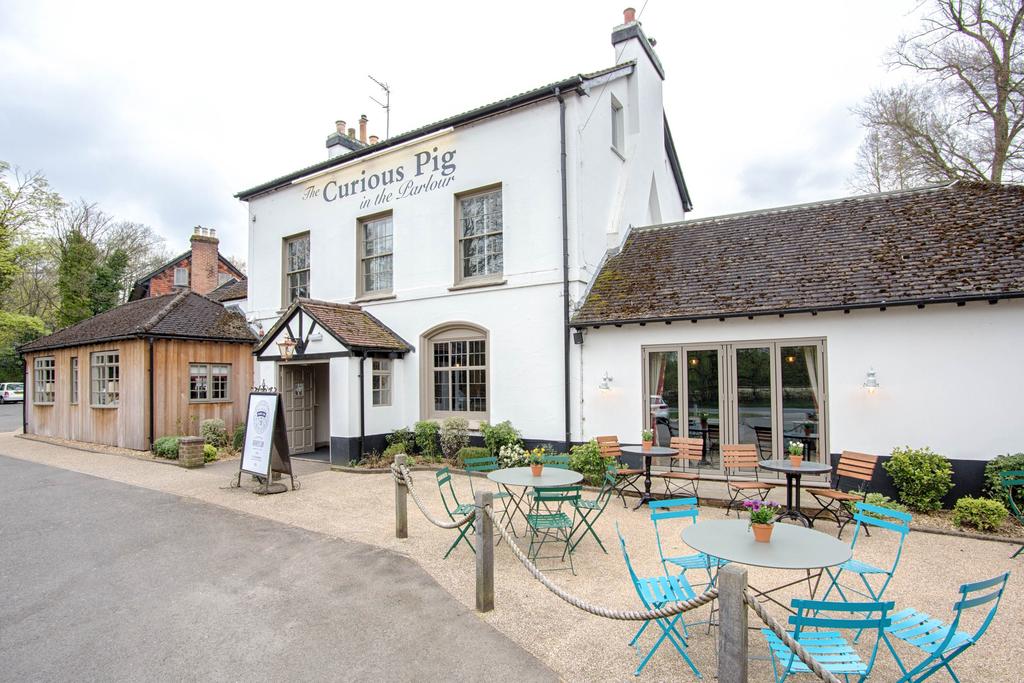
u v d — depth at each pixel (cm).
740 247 1084
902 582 545
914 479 762
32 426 1906
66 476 1126
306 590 539
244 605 506
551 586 413
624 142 1327
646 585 445
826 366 869
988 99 1705
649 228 1287
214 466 1246
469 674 387
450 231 1260
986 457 770
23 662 410
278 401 967
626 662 401
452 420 1167
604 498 873
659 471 977
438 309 1265
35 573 593
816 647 342
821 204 1134
